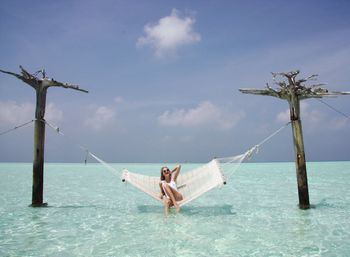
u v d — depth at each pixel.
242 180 21.48
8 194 14.08
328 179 21.06
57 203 11.80
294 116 9.73
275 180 21.28
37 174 10.47
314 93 9.62
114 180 22.89
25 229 7.81
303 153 9.76
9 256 5.89
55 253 6.06
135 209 10.56
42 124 10.38
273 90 9.86
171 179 10.10
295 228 7.69
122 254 5.99
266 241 6.68
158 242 6.71
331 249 6.12
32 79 10.12
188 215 9.42
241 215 9.30
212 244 6.53
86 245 6.54
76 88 10.81
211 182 9.69
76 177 26.17
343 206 10.44
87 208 10.70
